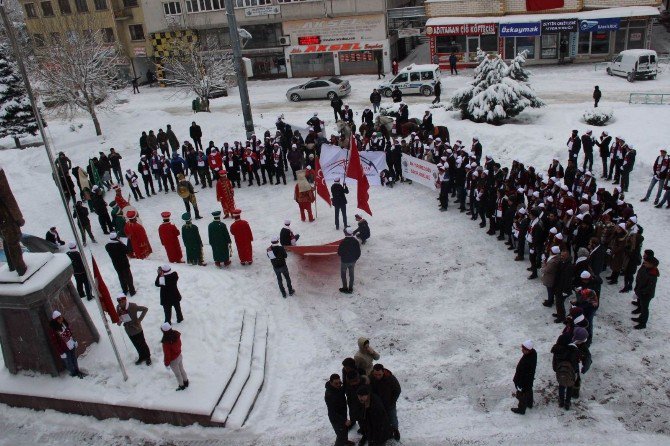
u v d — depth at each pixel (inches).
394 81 1366.9
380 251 670.5
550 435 399.5
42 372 490.3
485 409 428.5
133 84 1830.7
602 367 455.5
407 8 1637.6
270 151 903.7
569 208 625.0
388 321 542.0
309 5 1659.7
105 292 497.7
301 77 1768.0
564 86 1290.6
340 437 396.5
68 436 453.4
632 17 1412.4
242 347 509.0
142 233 698.8
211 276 625.9
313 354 509.7
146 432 444.5
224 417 437.1
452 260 637.3
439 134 914.1
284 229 638.5
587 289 462.9
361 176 696.4
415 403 440.8
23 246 668.1
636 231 541.0
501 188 663.8
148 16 1833.2
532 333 503.2
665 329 491.2
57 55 1244.5
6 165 1132.5
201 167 935.0
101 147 1217.4
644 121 959.0
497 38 1556.3
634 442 387.5
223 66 1537.9
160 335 523.2
